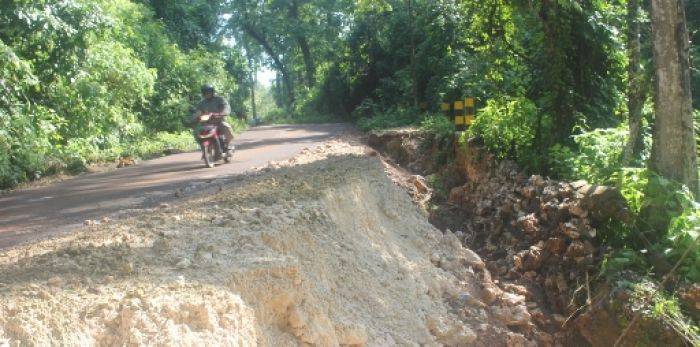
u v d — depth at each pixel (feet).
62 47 54.95
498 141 39.58
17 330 11.46
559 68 36.45
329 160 38.14
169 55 86.84
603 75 37.91
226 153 47.75
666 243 25.03
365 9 67.31
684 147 26.55
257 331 14.44
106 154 57.26
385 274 23.12
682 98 26.48
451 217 38.24
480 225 35.37
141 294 13.33
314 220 21.94
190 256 16.51
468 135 42.11
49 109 55.42
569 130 36.76
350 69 111.55
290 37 163.22
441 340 22.72
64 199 34.47
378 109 96.43
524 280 28.48
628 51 34.24
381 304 20.95
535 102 40.09
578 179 31.89
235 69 169.68
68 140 57.00
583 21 36.45
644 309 22.66
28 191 39.65
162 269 15.43
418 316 22.38
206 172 42.52
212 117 46.83
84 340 11.95
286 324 15.84
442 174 45.16
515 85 43.91
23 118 47.67
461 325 23.56
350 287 20.33
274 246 18.39
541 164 35.68
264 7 166.81
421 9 84.43
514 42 43.04
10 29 49.37
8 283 14.20
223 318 13.44
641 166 30.89
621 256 25.45
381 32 105.60
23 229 25.79
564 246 28.09
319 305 16.98
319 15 154.92
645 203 25.85
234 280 14.92
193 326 13.04
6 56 45.83
